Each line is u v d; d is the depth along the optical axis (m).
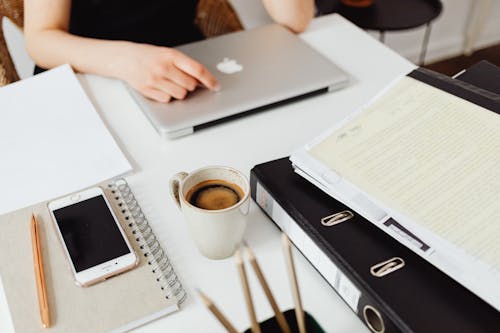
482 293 0.42
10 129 0.72
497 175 0.51
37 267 0.52
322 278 0.53
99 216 0.56
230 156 0.68
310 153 0.57
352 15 1.52
